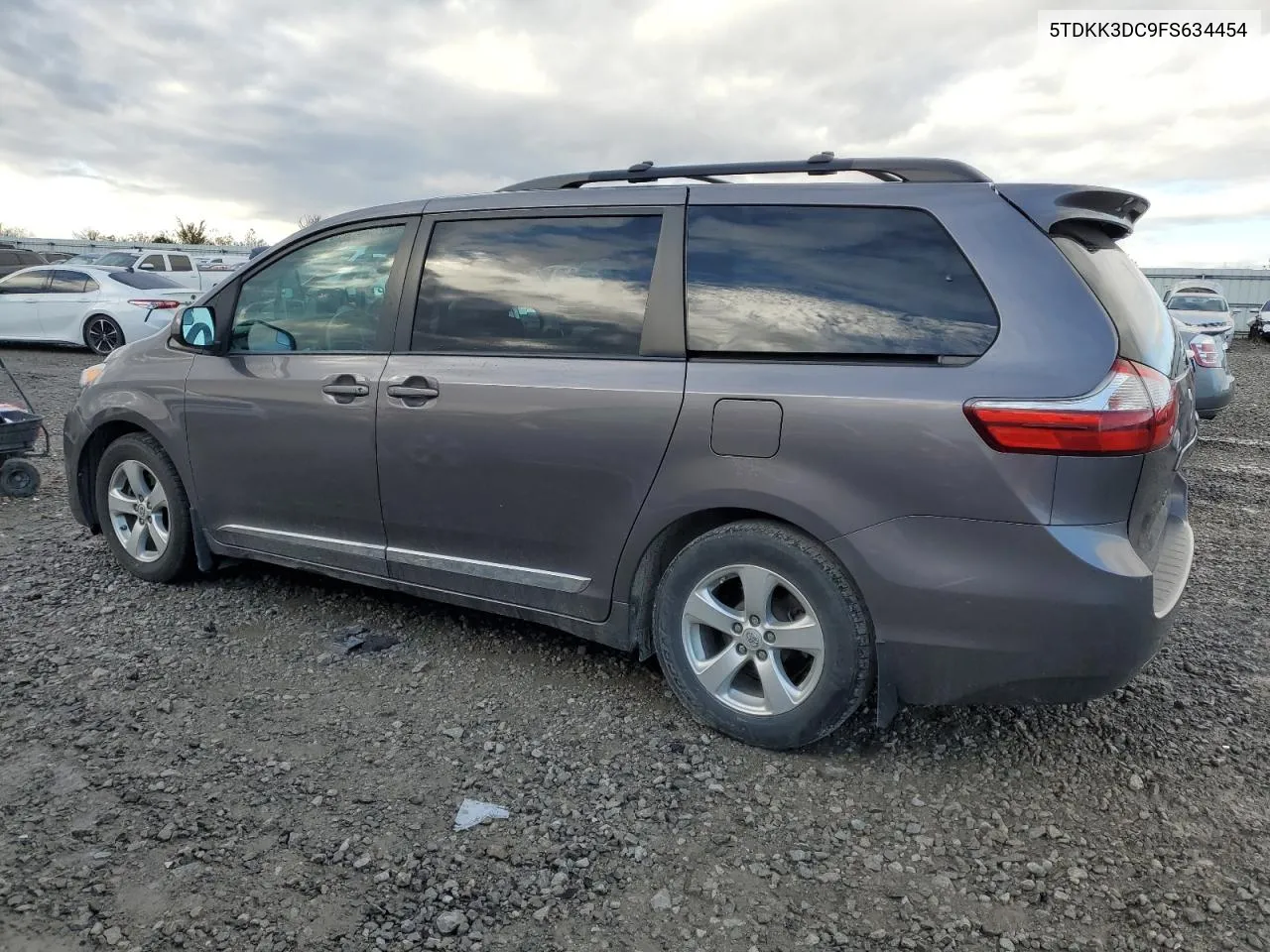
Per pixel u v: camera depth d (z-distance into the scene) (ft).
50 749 9.80
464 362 11.34
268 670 11.87
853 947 7.27
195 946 7.09
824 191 9.93
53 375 41.11
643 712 10.93
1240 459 27.89
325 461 12.45
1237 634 13.70
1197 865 8.27
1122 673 8.61
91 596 14.32
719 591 10.39
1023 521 8.47
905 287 9.26
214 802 8.94
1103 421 8.27
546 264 11.12
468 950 7.16
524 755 9.97
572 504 10.67
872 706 11.12
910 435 8.78
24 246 108.78
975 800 9.26
